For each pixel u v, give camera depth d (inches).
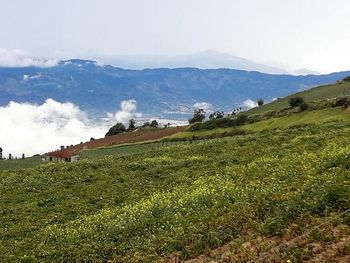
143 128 7190.0
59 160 4564.5
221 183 1397.6
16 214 1551.4
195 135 4584.2
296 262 637.9
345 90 6112.2
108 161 2581.2
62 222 1392.7
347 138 1811.0
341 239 676.7
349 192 837.2
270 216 860.0
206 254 789.9
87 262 949.2
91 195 1701.5
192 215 1048.2
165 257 836.6
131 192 1647.4
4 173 2566.4
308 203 845.8
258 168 1526.8
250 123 4409.5
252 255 705.6
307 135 2242.9
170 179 1755.7
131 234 1061.1
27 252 1072.2
